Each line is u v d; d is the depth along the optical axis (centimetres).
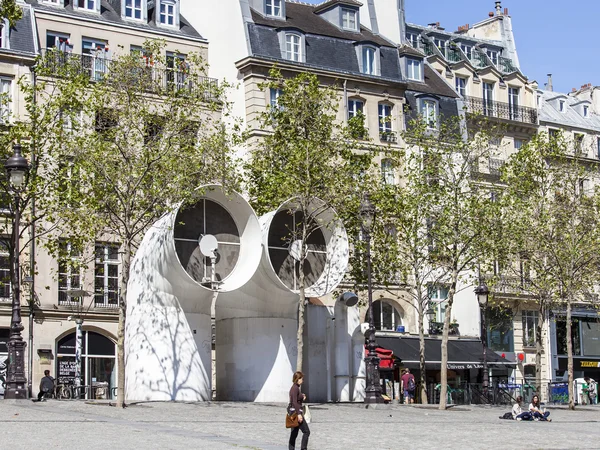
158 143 3459
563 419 3534
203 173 3791
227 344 3916
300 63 5262
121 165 3447
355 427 2694
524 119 6462
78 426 2361
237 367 3869
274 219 3912
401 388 4803
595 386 5659
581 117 7044
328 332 4122
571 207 4666
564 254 4550
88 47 4794
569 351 4409
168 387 3597
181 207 3597
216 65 5331
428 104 5825
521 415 3322
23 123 3603
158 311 3631
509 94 6531
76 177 3450
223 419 2788
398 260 4378
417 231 4356
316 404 3809
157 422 2600
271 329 3869
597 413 4097
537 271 4669
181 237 3672
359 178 4044
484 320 4784
